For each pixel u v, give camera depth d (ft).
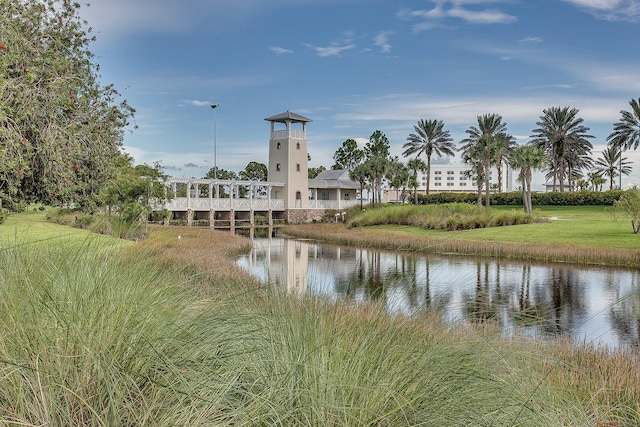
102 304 10.47
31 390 8.85
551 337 29.45
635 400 19.53
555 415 10.77
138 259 14.53
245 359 10.87
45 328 9.91
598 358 26.22
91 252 14.51
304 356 10.34
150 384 9.72
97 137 35.78
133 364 9.87
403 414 9.30
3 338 9.32
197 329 11.13
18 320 9.64
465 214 156.35
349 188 249.55
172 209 179.22
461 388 10.26
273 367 10.58
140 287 12.36
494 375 10.90
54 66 32.04
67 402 8.64
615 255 82.99
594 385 19.63
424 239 108.47
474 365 10.89
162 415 9.02
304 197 224.33
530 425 10.11
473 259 87.92
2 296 10.40
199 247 82.28
